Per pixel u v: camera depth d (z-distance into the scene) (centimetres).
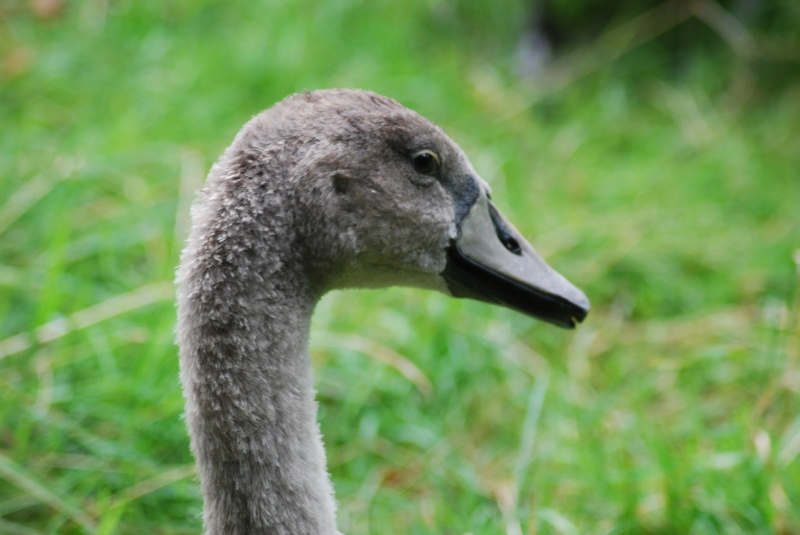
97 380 634
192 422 382
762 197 935
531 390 700
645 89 1109
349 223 387
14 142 855
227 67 1027
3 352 636
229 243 364
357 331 712
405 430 660
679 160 999
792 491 575
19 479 563
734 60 1110
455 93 1054
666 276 828
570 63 1128
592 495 607
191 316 370
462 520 592
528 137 1004
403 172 402
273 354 374
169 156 862
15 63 967
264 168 367
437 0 1217
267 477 378
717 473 589
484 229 443
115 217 772
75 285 702
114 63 1020
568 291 448
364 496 614
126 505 568
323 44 1080
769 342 731
